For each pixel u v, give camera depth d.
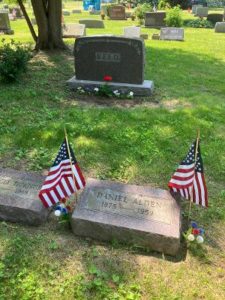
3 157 2.84
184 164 1.97
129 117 3.62
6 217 2.12
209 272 1.84
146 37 9.23
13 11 14.07
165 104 4.11
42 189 1.97
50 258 1.89
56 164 1.96
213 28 12.49
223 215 2.24
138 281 1.77
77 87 4.43
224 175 2.69
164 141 3.14
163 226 1.92
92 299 1.67
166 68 5.75
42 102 4.00
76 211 2.02
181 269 1.85
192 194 2.01
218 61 6.57
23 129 3.28
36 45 6.46
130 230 1.92
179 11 11.80
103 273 1.80
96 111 3.75
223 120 3.64
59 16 6.34
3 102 3.92
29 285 1.73
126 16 15.27
